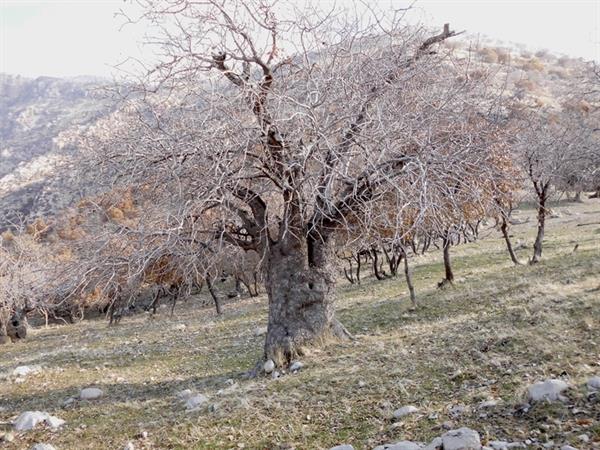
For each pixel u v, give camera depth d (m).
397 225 7.69
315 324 10.38
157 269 10.68
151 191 9.54
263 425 6.98
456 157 8.90
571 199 48.53
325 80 9.10
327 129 8.73
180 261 10.33
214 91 8.69
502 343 8.56
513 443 5.07
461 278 18.83
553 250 23.64
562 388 5.99
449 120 9.64
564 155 21.09
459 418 6.01
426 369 8.17
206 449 6.48
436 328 11.14
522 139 15.52
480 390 6.76
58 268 9.54
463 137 9.36
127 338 21.12
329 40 9.60
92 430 8.01
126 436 7.47
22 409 10.05
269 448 6.23
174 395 9.72
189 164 8.83
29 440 7.85
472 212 12.11
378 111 8.53
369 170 8.65
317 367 9.30
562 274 14.68
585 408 5.54
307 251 10.52
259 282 34.66
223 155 8.64
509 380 6.92
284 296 10.35
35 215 16.27
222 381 10.39
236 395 8.46
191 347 16.08
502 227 18.88
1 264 25.45
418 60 9.99
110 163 9.31
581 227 33.72
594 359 7.08
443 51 10.34
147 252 9.22
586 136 23.88
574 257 18.23
